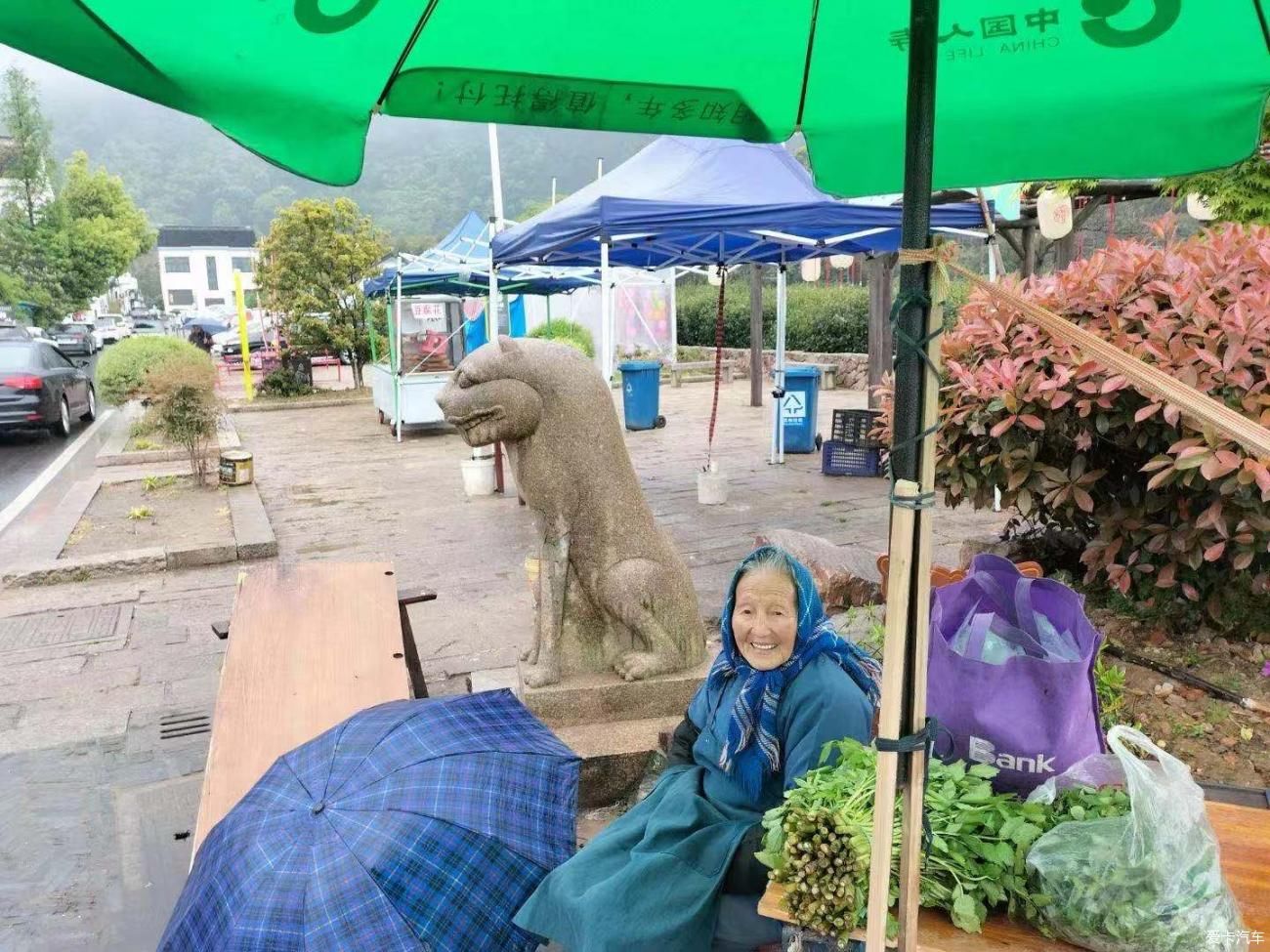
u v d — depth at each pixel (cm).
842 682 217
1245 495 299
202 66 129
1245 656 346
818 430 1344
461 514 870
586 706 355
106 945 298
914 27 126
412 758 214
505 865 196
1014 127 205
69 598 641
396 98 164
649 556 360
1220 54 179
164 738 433
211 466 1138
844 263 1030
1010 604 228
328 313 2003
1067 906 152
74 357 2686
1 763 412
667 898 201
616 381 2072
